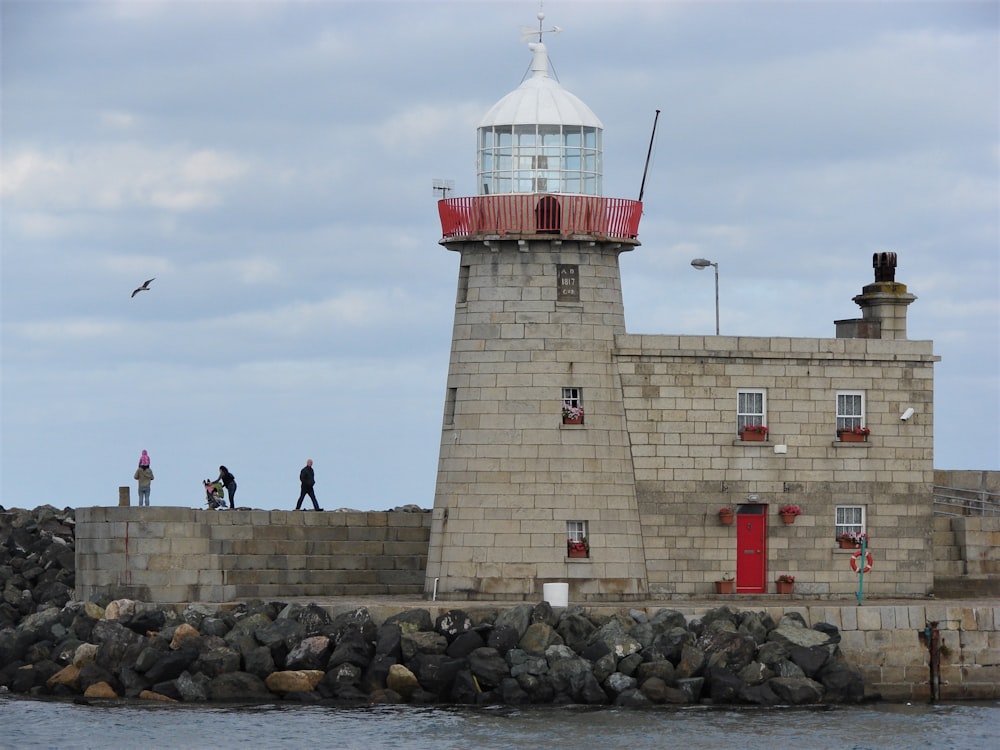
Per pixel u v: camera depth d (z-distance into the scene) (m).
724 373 123.25
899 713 109.94
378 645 112.25
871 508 125.12
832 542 124.38
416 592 129.38
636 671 111.00
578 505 120.75
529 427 120.94
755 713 108.62
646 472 122.19
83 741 101.56
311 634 114.00
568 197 121.44
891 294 130.12
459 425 121.94
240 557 125.44
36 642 119.44
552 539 120.44
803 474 124.06
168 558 120.31
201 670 112.81
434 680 110.56
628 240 123.00
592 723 105.31
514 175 123.00
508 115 123.06
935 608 115.81
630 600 121.06
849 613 115.31
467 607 114.69
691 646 112.00
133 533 119.94
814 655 112.62
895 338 129.50
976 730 105.44
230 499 133.50
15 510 145.12
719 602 121.25
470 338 122.31
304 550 127.25
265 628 114.31
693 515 122.50
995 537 130.25
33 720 106.62
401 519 129.50
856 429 125.06
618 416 122.12
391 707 109.44
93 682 114.12
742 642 112.00
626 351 122.19
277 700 111.75
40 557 135.12
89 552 122.62
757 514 123.75
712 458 122.88
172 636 115.00
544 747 99.69
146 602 119.50
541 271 121.75
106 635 116.38
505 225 121.44
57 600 129.00
